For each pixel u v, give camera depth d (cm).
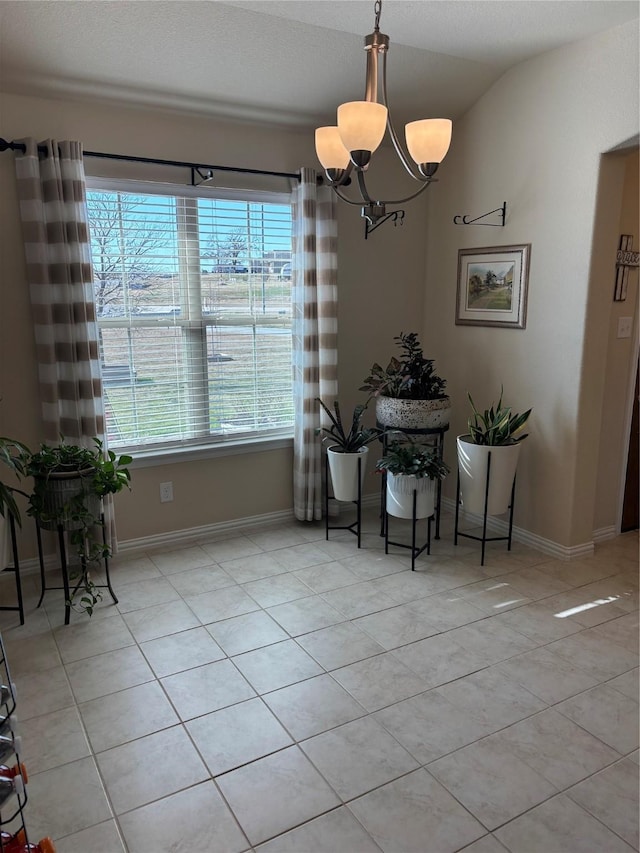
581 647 253
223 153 334
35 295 289
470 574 320
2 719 137
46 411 299
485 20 276
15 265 290
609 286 315
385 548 350
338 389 397
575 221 310
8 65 265
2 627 269
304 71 306
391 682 230
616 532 373
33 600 292
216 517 371
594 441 331
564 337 323
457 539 365
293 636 262
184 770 188
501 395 366
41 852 132
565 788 181
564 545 337
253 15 264
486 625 270
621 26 279
